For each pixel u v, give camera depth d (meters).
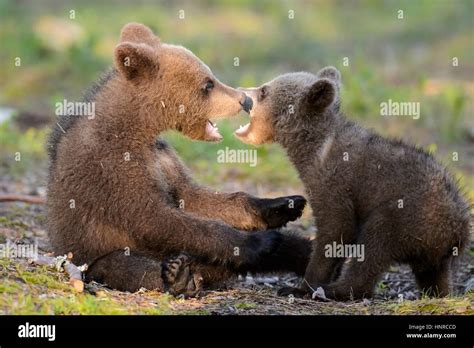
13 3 41.25
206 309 11.23
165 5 44.88
